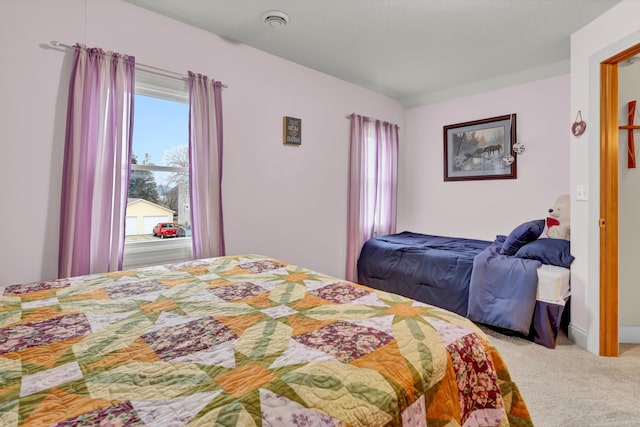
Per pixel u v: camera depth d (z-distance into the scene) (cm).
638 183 247
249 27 251
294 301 127
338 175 361
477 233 383
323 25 247
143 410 62
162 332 98
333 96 352
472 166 384
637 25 197
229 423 59
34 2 188
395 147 418
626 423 156
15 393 67
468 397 94
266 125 296
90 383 72
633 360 216
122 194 214
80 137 196
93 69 202
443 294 290
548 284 233
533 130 338
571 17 228
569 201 281
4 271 183
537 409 166
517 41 268
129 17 220
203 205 247
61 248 192
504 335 256
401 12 228
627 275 249
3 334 97
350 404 69
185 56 246
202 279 159
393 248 340
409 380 79
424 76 350
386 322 105
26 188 188
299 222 325
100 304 123
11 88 182
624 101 246
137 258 234
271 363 79
